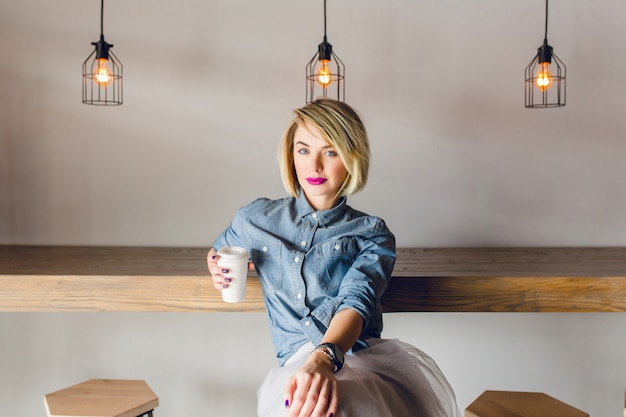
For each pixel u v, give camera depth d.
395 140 2.66
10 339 2.76
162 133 2.64
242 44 2.61
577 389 2.81
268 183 2.66
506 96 2.64
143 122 2.63
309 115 1.68
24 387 2.79
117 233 2.68
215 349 2.79
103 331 2.78
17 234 2.67
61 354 2.78
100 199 2.66
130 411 2.05
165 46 2.60
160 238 2.69
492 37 2.62
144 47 2.60
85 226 2.67
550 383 2.81
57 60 2.60
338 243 1.74
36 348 2.77
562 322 2.78
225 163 2.66
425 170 2.67
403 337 2.79
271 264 1.77
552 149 2.66
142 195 2.67
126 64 2.61
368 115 2.64
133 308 2.04
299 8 2.60
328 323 1.61
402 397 1.63
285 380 1.59
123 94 2.62
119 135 2.64
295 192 1.82
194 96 2.63
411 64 2.62
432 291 2.06
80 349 2.78
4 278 2.02
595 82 2.64
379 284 1.68
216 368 2.80
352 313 1.56
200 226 2.69
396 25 2.61
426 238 2.70
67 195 2.66
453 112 2.64
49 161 2.64
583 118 2.65
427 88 2.63
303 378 1.36
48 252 2.50
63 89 2.61
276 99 2.63
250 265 1.83
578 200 2.69
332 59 2.62
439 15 2.61
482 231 2.70
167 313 2.77
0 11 2.57
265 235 1.78
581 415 2.00
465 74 2.63
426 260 2.37
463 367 2.80
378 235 1.78
